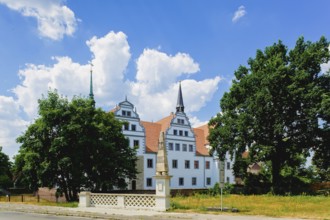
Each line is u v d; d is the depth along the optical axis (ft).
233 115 130.00
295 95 111.75
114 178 110.32
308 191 115.65
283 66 115.96
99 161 105.29
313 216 52.54
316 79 124.67
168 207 64.59
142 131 182.70
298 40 129.59
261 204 77.56
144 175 179.22
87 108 107.65
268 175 155.74
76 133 101.04
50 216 62.23
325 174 192.54
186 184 201.26
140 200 67.82
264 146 116.88
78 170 101.40
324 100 108.99
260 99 114.52
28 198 129.29
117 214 58.59
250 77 124.88
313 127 114.32
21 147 104.22
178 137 202.18
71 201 101.71
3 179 197.57
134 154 120.47
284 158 126.82
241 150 124.67
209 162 218.38
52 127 103.76
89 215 60.39
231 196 108.17
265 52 137.49
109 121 114.42
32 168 101.04
